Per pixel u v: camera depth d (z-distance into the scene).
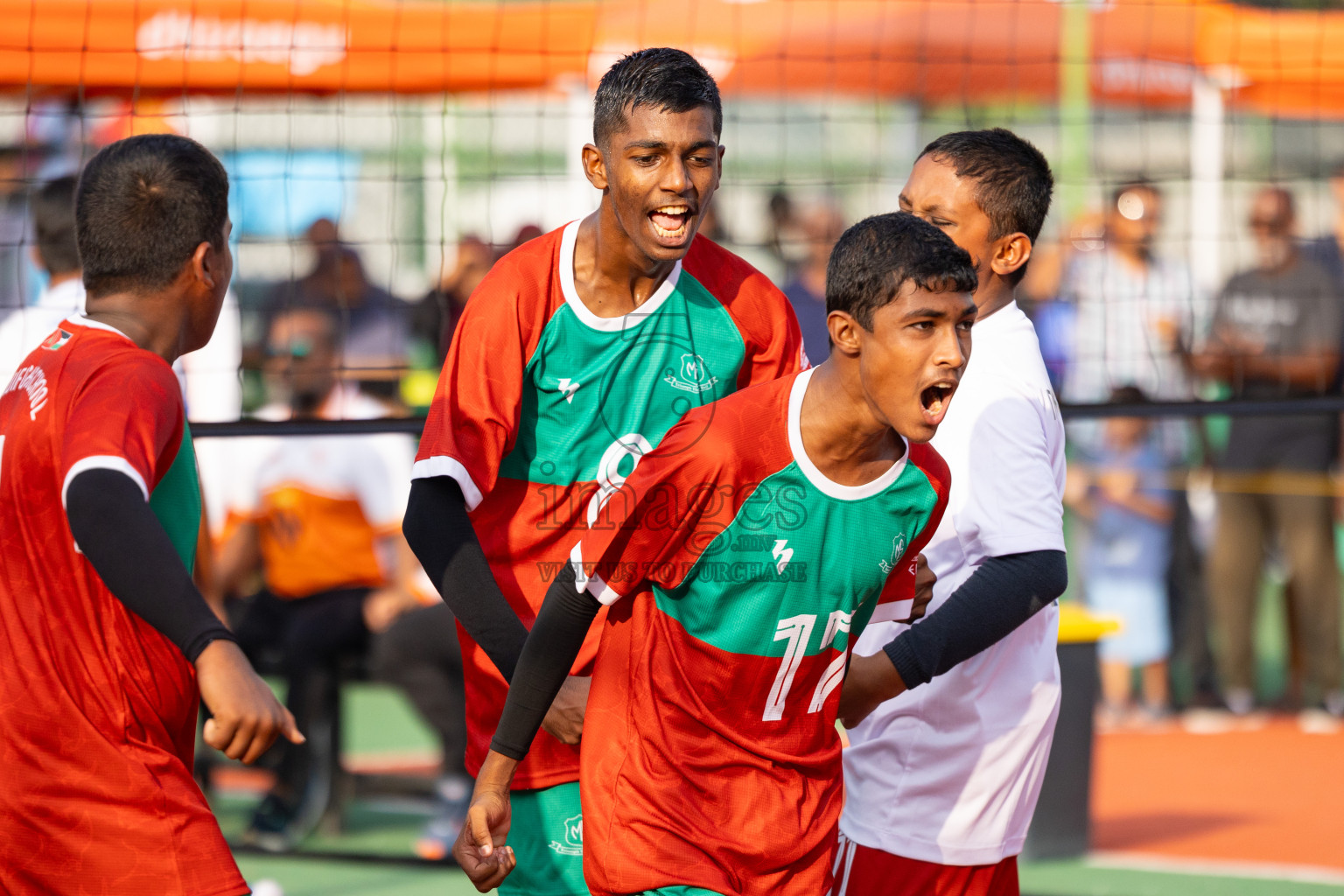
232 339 21.77
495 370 9.02
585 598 7.95
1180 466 26.53
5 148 27.48
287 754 18.39
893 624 9.81
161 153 8.16
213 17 23.91
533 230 23.03
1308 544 25.52
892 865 9.66
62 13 23.28
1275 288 25.34
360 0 25.19
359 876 17.16
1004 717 9.54
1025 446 9.14
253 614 18.95
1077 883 16.50
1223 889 16.27
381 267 34.25
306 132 33.00
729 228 33.41
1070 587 28.56
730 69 28.41
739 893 7.96
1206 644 26.28
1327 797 20.36
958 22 32.78
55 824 7.64
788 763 8.22
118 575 6.95
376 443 18.50
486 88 25.11
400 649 17.97
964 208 9.48
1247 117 38.75
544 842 9.54
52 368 7.87
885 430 7.77
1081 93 34.34
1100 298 26.48
